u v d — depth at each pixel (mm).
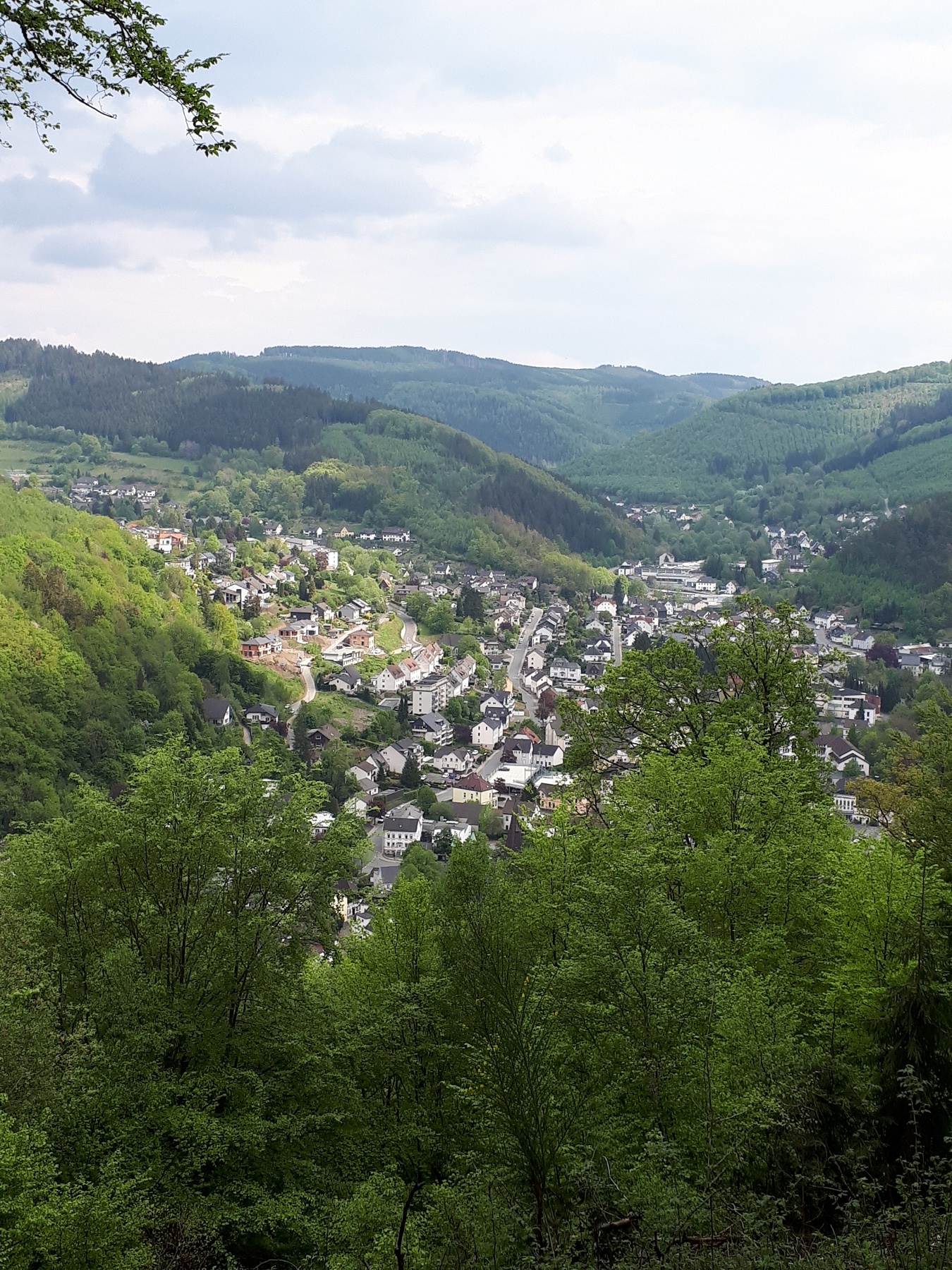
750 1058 15453
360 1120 20922
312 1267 18188
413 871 73188
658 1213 11914
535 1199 12945
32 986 19984
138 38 10164
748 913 21672
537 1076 13562
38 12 9734
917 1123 14016
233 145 11078
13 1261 14805
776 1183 13562
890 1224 11562
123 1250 16156
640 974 16328
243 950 22469
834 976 18859
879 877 19156
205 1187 20234
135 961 21906
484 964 15859
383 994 23234
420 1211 16266
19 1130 16312
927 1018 14781
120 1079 19953
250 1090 21344
